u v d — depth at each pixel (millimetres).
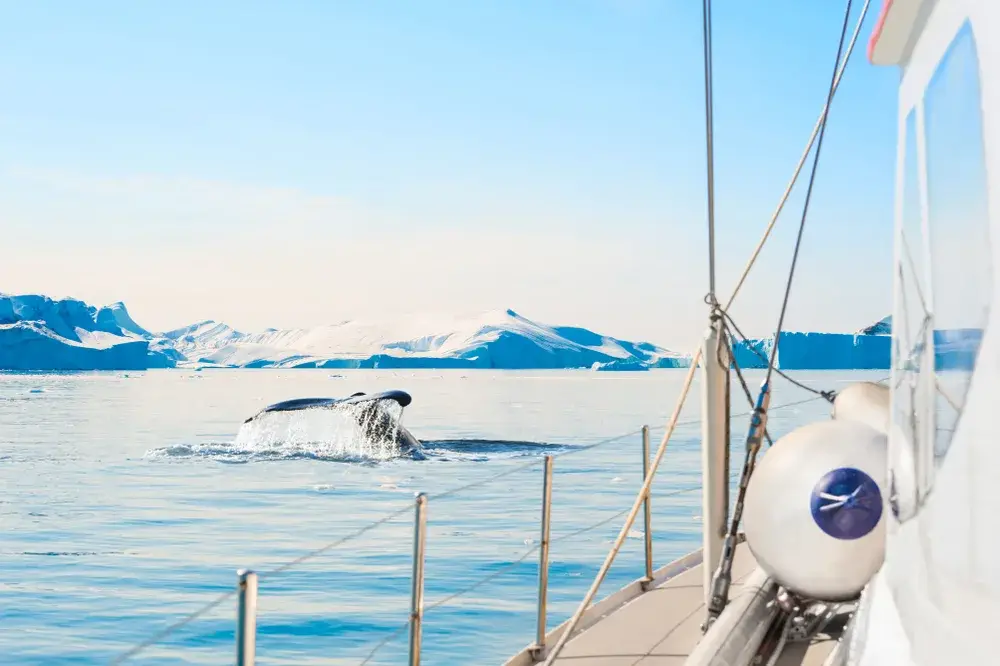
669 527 17328
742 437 34625
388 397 25484
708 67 5473
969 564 1903
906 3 2199
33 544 16406
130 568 14375
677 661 5051
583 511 19281
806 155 5320
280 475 26047
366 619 10969
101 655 10016
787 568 4746
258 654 9758
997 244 1728
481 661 9297
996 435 1746
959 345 1963
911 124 2354
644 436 6684
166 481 25047
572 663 5074
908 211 2393
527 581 12734
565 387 121125
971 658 1875
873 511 4535
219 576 13758
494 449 32438
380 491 22719
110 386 121500
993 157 1735
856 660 2869
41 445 36219
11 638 10625
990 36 1745
